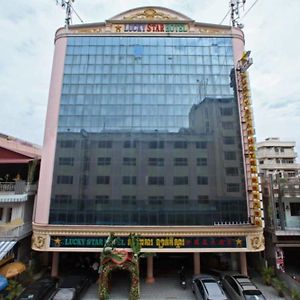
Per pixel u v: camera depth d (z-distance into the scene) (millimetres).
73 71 28297
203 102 27609
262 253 26828
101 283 20922
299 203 26438
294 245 25172
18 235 23859
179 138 26688
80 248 23578
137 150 26359
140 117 27156
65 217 24578
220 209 25047
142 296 21344
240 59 27562
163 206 25000
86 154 26219
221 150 26453
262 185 28594
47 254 27953
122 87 27938
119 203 25047
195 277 22219
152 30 29750
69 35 29328
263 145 54531
